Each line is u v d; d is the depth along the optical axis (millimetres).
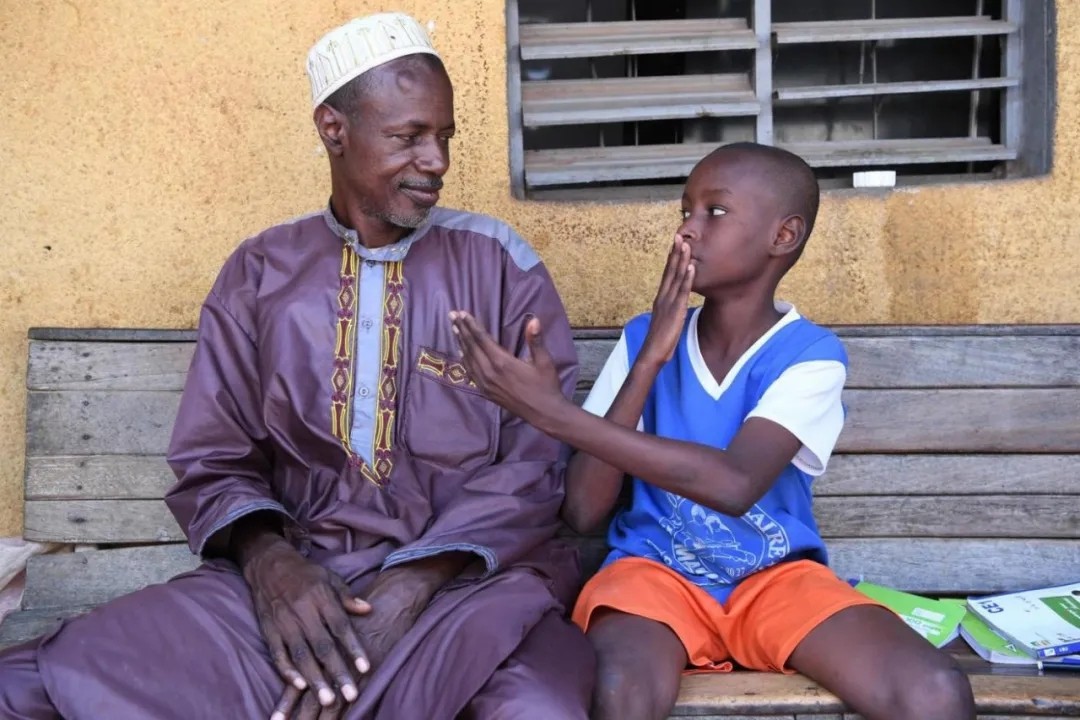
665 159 3045
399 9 2838
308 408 2268
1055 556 2709
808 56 3123
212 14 2824
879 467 2719
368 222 2314
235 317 2320
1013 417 2703
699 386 2344
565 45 2959
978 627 2504
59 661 1896
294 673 1948
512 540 2152
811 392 2232
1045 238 2898
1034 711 2135
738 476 2109
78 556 2746
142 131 2846
